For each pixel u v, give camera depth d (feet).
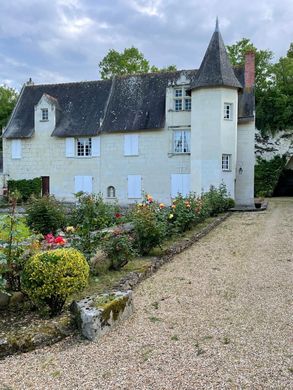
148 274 22.84
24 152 90.68
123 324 15.52
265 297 18.48
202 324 15.38
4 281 15.30
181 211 34.68
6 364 12.64
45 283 14.89
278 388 10.80
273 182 106.01
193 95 74.79
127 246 22.50
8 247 16.60
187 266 25.04
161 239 26.89
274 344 13.46
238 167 80.89
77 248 20.29
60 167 88.28
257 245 31.81
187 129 79.82
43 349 13.56
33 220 33.99
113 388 11.00
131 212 29.22
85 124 86.33
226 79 72.54
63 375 11.84
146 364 12.28
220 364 12.15
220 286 20.51
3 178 91.45
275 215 55.77
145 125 81.97
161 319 15.98
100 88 91.71
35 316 15.71
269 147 106.01
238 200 80.89
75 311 15.08
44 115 89.61
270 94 106.73
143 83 88.84
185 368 11.96
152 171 82.33
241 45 127.65
